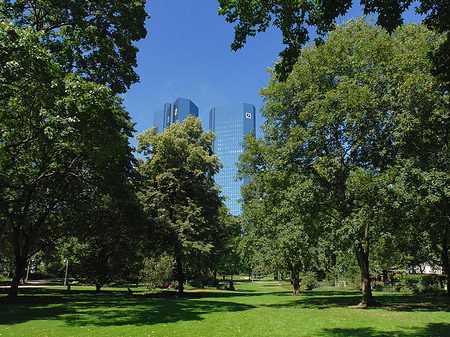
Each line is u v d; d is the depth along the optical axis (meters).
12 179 16.08
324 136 16.69
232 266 65.88
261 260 31.80
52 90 11.02
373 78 16.25
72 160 16.08
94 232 21.52
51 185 18.02
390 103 15.59
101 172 16.91
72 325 9.71
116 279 28.92
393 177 13.77
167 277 28.66
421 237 17.28
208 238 28.11
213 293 29.80
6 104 11.84
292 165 17.41
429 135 15.50
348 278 40.69
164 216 25.34
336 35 18.33
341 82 16.39
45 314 12.07
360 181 13.83
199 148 28.36
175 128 32.22
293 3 7.64
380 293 27.70
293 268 29.53
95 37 15.23
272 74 20.20
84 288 34.97
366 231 17.39
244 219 31.03
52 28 15.59
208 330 9.34
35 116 12.49
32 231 18.77
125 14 16.52
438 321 11.02
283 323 10.82
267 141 19.91
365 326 10.23
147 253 26.94
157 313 13.06
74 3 14.89
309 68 18.47
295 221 19.88
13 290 17.44
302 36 8.22
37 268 57.41
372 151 16.38
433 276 27.58
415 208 13.83
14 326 9.38
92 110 11.81
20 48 10.08
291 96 18.86
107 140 13.44
